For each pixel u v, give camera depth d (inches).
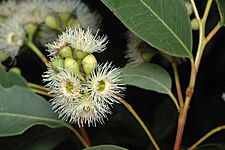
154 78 13.6
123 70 13.7
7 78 14.2
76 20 14.8
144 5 12.4
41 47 15.5
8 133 13.2
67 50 12.2
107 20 15.7
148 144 15.5
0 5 15.1
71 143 15.7
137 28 12.3
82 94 12.0
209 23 15.3
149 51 13.8
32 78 16.5
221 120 15.6
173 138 15.6
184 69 15.5
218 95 15.7
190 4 13.4
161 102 15.7
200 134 15.6
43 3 14.9
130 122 15.5
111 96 12.4
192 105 15.8
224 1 12.6
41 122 13.4
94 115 12.1
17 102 13.5
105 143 15.4
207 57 15.7
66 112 12.1
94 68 12.1
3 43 14.8
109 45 15.6
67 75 12.0
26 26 14.8
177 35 12.6
